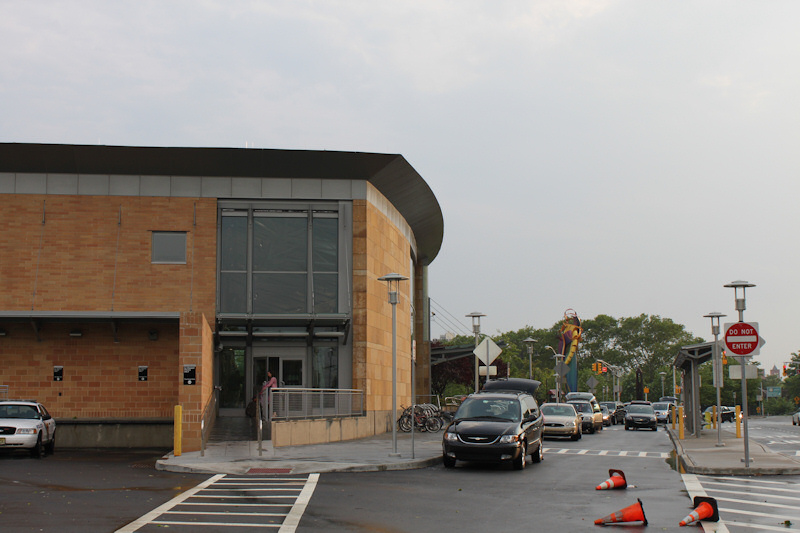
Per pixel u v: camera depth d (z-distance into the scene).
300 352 32.91
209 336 27.16
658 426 56.28
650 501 13.75
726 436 34.78
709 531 10.78
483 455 19.28
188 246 31.86
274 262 32.56
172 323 31.22
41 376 30.81
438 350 57.81
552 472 19.22
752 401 128.88
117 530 10.42
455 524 11.27
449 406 58.34
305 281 32.66
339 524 11.16
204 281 31.77
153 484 15.97
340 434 29.69
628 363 147.12
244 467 18.80
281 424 24.69
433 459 20.97
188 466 18.80
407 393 42.47
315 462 19.73
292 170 32.66
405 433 35.59
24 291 30.91
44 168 31.33
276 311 32.31
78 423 29.98
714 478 17.61
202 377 23.73
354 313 32.91
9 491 14.64
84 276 31.23
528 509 12.77
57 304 30.98
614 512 12.14
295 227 32.84
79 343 31.09
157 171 31.94
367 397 32.97
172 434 30.31
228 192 32.41
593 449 28.25
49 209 31.38
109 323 31.05
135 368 31.08
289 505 12.97
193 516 11.71
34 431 23.09
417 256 52.69
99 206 31.62
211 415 27.02
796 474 18.38
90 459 22.70
